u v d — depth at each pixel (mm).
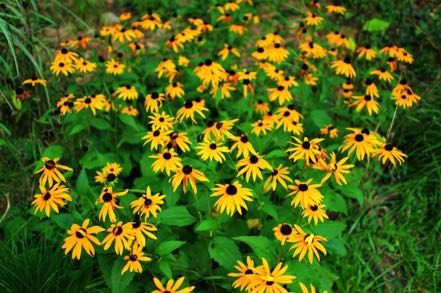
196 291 3131
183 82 4523
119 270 2570
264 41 4242
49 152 3527
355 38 5699
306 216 2896
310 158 2973
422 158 4328
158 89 4172
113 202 2635
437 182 4102
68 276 3010
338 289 3457
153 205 2605
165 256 2658
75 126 3662
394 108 4207
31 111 4023
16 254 3035
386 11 5828
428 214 4016
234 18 5480
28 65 4133
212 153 2920
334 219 3857
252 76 3947
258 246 2635
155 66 4438
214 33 5410
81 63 3945
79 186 2914
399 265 3701
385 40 5625
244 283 2311
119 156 4082
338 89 4973
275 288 2240
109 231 2500
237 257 2799
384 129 4273
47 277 2947
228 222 3240
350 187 3139
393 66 4168
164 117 3219
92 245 2678
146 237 2777
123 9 6445
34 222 3434
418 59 5273
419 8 5953
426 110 4285
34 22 4531
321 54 4250
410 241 3746
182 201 3506
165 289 2199
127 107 4016
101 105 3643
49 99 3961
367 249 3742
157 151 3658
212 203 3189
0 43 3865
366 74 4254
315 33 5582
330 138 4020
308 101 4371
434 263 3625
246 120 4023
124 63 4578
